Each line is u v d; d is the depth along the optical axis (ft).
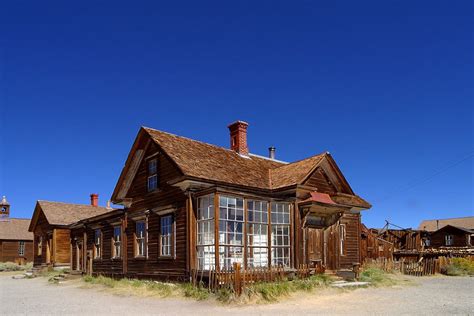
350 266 78.69
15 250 179.93
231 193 59.77
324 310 43.60
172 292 57.00
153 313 43.91
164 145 67.00
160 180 70.13
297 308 44.88
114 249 86.53
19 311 48.01
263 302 48.24
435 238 191.83
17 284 92.63
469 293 58.85
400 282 73.51
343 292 57.00
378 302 49.01
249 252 63.36
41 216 134.00
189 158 66.03
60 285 83.30
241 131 84.23
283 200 66.13
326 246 71.00
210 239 62.23
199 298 51.93
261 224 63.62
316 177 72.64
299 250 65.51
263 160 85.71
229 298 48.73
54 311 47.29
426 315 40.75
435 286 70.13
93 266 95.55
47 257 127.13
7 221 187.01
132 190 79.10
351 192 77.71
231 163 73.00
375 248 112.98
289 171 73.05
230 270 53.42
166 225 68.39
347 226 80.02
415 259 119.96
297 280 58.54
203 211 62.75
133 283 67.41
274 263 64.75
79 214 134.72
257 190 65.57
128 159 77.10
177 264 63.52
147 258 71.82
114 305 50.72
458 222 230.27
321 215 71.15
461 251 138.31
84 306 50.65
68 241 126.21
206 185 62.59
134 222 77.87
